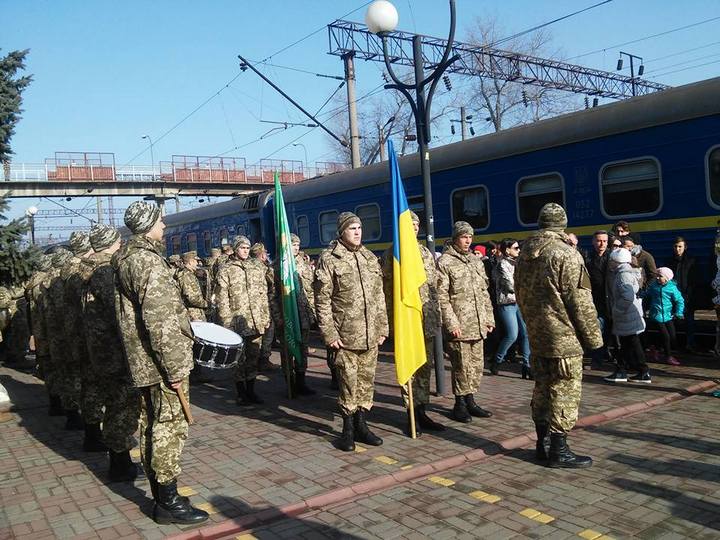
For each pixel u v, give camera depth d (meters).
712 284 7.55
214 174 41.06
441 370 7.70
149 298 4.26
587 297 4.86
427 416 6.36
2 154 9.75
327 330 5.79
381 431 6.35
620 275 7.66
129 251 4.40
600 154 9.73
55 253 7.25
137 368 4.41
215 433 6.68
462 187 11.86
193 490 5.02
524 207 10.85
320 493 4.81
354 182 14.40
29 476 5.57
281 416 7.27
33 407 8.53
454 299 6.45
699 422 6.04
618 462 5.12
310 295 9.49
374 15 7.62
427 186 7.88
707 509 4.18
